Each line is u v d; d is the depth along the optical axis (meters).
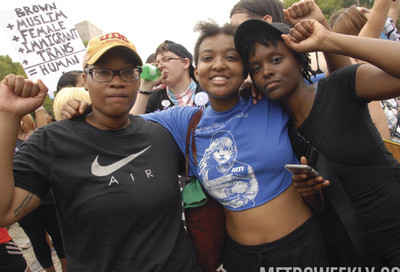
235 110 1.63
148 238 1.39
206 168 1.61
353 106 1.36
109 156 1.40
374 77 1.24
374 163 1.41
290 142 1.58
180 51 2.69
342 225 1.53
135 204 1.36
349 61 1.71
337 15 2.58
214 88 1.57
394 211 1.37
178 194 1.59
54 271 3.23
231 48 1.54
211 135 1.63
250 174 1.51
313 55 2.40
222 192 1.58
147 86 2.54
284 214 1.48
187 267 1.48
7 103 1.18
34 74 3.09
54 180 1.32
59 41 3.22
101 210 1.32
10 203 1.20
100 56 1.33
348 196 1.45
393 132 2.28
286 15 1.49
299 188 1.38
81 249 1.36
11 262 2.36
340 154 1.40
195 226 1.67
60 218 1.42
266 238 1.48
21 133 3.49
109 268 1.34
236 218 1.57
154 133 1.58
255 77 1.51
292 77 1.43
